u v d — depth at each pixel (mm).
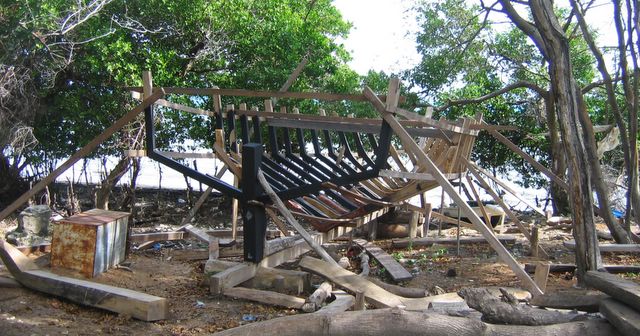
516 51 18438
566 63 7527
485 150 20641
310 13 17312
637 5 11266
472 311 5039
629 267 9227
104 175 15781
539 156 20281
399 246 11539
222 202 17609
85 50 13414
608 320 4789
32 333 5426
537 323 4895
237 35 15383
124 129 13734
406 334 4516
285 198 7723
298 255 8766
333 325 4500
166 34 14750
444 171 8609
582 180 7590
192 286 7570
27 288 6820
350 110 16234
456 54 17438
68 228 7402
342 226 9906
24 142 12859
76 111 13766
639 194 11656
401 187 9719
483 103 19547
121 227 8148
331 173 9234
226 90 7227
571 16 13859
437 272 9219
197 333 5754
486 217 11414
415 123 8211
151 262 8766
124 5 14039
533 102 18391
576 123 7570
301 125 8516
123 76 13258
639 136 16312
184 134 16375
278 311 6559
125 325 5906
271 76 15070
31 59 12859
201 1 14617
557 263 9914
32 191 8398
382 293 6719
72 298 6418
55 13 12352
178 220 15922
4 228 12469
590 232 7598
